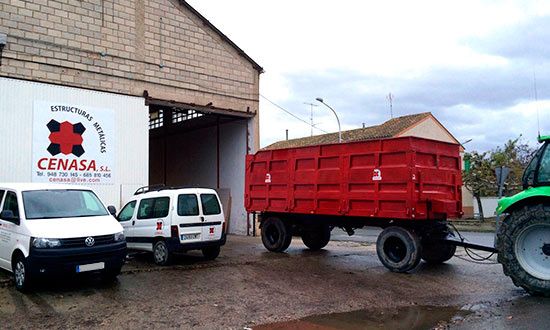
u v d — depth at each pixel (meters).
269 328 6.37
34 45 13.35
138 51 15.54
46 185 9.64
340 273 10.23
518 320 6.39
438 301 7.82
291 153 13.06
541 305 7.20
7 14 12.95
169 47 16.38
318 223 13.12
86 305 7.51
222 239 11.95
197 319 6.79
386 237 10.65
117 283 9.11
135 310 7.23
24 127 13.05
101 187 14.42
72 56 14.04
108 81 14.78
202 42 17.34
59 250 8.14
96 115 14.44
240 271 10.41
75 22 14.16
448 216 10.77
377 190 10.81
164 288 8.70
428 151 10.61
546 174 8.14
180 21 16.73
